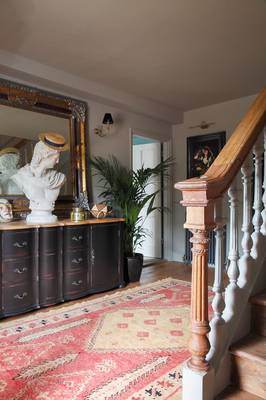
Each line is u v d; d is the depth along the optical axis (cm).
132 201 405
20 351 211
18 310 281
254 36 281
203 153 494
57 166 368
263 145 168
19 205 332
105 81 384
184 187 129
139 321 262
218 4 234
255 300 157
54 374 182
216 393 137
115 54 313
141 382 173
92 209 366
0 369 188
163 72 359
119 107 436
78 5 234
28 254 289
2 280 273
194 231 131
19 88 334
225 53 314
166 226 535
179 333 238
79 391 165
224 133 471
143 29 268
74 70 351
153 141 532
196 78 378
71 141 382
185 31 271
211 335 142
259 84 399
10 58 306
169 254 534
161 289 358
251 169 157
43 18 249
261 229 173
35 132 348
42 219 310
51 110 362
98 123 416
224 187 136
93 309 293
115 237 366
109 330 245
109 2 230
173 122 515
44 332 242
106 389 167
